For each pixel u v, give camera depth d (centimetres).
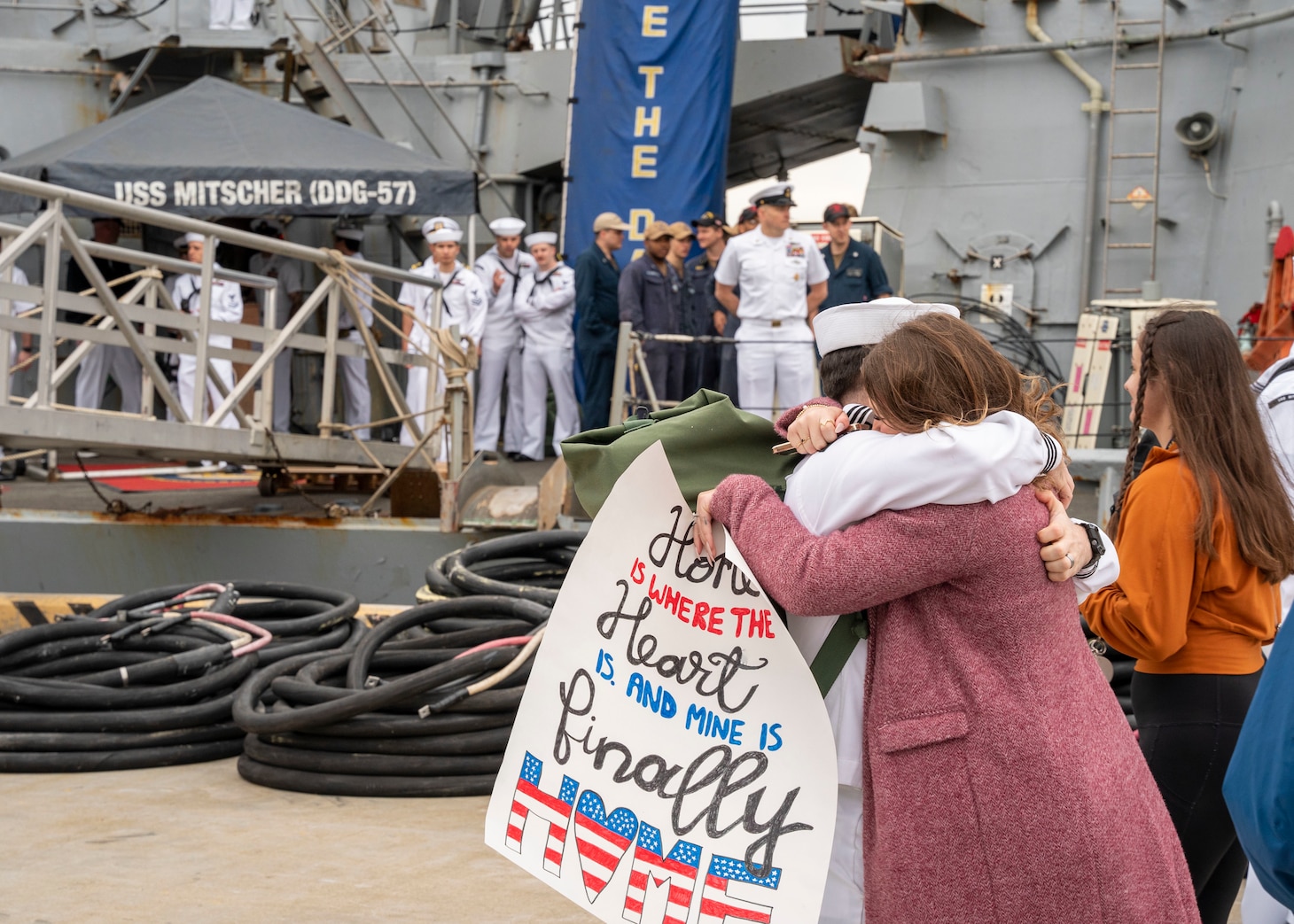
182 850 378
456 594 585
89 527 852
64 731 489
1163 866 192
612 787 215
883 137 1216
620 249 1309
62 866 362
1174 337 266
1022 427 193
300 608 624
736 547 206
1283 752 183
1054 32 1155
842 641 205
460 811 423
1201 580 261
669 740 212
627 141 1315
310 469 1028
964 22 1183
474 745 444
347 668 502
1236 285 1084
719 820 207
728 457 224
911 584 190
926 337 198
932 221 1191
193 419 819
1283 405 304
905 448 191
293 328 863
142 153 1163
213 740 507
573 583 223
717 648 212
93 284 744
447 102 1536
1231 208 1097
